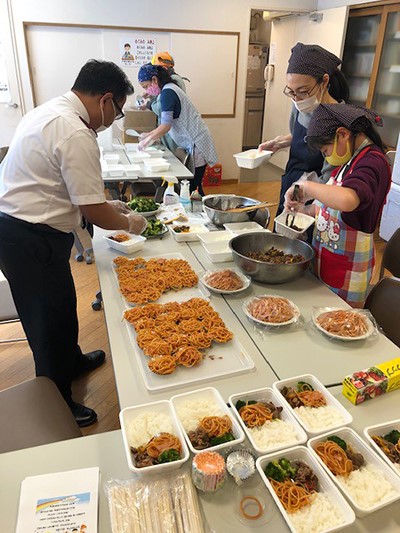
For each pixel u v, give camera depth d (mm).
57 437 1277
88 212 1562
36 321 1745
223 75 5465
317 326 1370
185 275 1661
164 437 914
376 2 4246
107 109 1557
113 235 2006
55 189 1544
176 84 3559
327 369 1212
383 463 875
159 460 872
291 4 5227
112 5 4781
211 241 1938
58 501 826
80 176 1467
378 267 3434
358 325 1351
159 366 1161
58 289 1729
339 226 1583
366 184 1361
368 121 1369
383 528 792
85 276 3295
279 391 1070
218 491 856
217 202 2352
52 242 1630
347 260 1624
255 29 6816
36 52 4777
